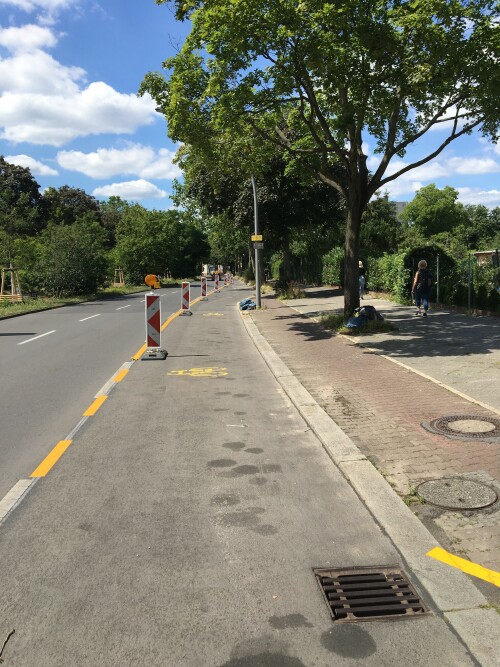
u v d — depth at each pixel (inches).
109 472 204.5
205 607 121.8
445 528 152.8
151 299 466.0
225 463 212.8
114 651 108.2
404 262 792.3
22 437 249.8
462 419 249.8
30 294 1459.2
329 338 543.2
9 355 490.0
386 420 255.4
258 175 752.3
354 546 147.3
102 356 477.7
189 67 545.0
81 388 349.7
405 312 703.1
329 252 1467.8
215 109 530.3
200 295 1509.6
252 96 518.9
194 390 342.3
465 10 485.7
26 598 125.7
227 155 717.9
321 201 1135.6
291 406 300.8
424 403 281.6
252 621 116.8
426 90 492.7
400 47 474.3
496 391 298.2
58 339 599.5
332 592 126.9
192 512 169.8
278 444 235.5
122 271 2311.8
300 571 135.7
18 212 2748.5
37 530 159.0
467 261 685.3
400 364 386.9
